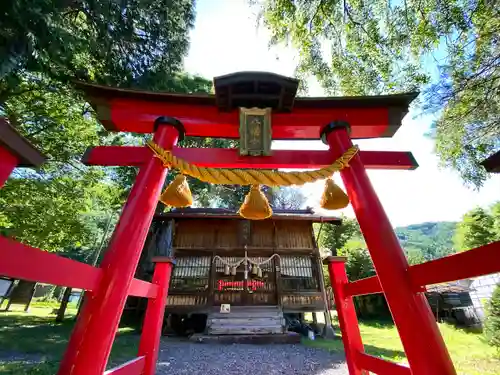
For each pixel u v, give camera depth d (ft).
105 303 5.41
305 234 37.14
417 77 17.84
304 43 20.95
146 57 28.25
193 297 33.01
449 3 16.01
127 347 22.76
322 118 9.52
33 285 51.16
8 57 14.37
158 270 9.36
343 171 8.28
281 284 33.68
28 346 20.76
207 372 16.90
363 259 53.06
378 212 7.06
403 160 9.13
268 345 26.43
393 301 5.88
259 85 8.84
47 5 15.60
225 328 29.48
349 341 8.27
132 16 24.94
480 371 15.52
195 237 36.45
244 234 36.27
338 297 8.97
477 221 42.91
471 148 18.13
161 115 9.26
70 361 4.84
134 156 8.31
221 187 55.77
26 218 25.72
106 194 39.01
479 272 4.22
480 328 37.04
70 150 26.86
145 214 6.90
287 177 7.74
